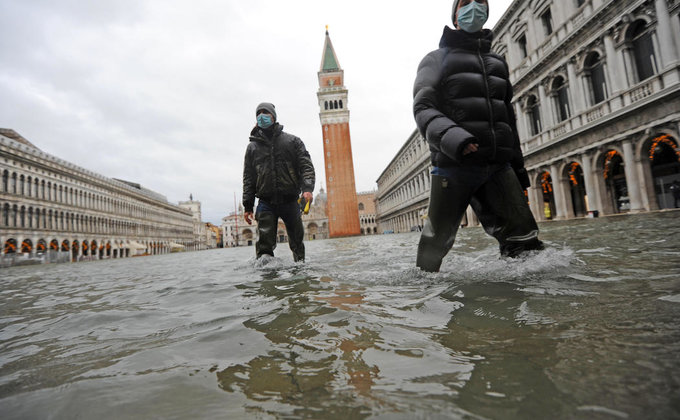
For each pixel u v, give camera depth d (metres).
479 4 2.48
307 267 3.86
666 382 0.73
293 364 1.04
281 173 4.38
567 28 15.74
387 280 2.51
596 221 9.79
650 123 11.86
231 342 1.29
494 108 2.49
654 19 11.79
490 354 0.98
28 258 29.34
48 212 36.09
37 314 2.29
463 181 2.54
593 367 0.84
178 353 1.21
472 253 3.88
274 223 4.62
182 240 82.25
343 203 57.25
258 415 0.76
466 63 2.51
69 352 1.35
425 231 2.70
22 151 32.69
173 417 0.78
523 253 2.60
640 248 2.91
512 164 2.82
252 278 3.25
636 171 12.58
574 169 16.80
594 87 14.92
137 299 2.61
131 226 55.88
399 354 1.05
